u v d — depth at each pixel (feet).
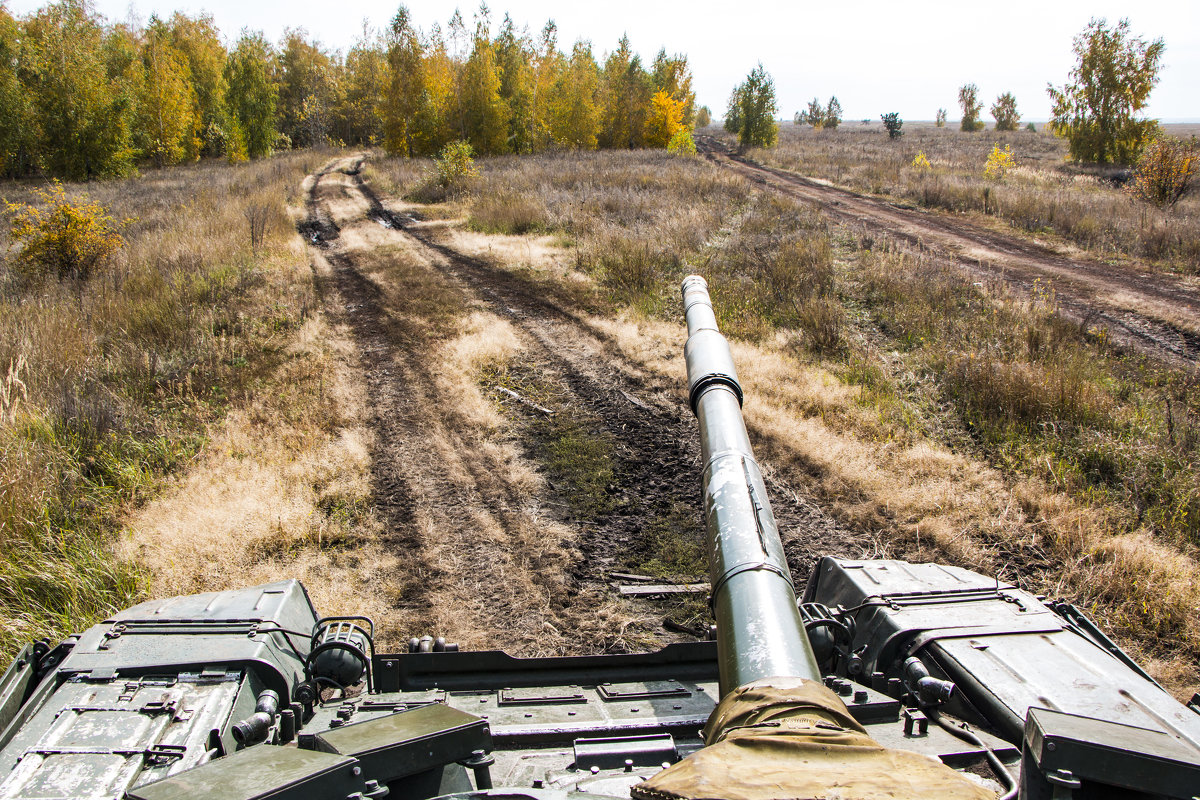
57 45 108.99
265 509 21.65
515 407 29.63
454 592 18.30
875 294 41.83
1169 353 34.45
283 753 6.55
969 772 8.04
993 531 21.34
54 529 20.20
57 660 9.74
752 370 32.01
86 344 32.68
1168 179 69.46
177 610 10.69
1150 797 6.22
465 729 7.29
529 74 144.56
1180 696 15.15
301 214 70.49
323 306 41.78
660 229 54.60
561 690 11.00
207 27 174.40
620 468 24.95
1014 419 27.55
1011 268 49.85
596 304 41.14
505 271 48.39
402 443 26.50
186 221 57.00
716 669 11.75
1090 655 10.15
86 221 44.29
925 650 10.53
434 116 126.93
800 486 23.72
